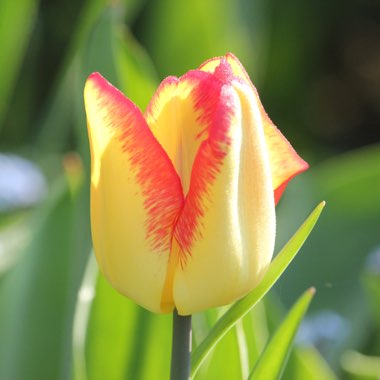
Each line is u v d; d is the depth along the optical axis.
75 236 0.59
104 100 0.43
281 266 0.45
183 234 0.43
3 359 0.60
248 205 0.43
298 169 0.45
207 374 0.55
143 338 0.58
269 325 0.61
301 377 0.59
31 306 0.60
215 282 0.43
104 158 0.43
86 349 0.58
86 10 1.02
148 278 0.44
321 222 0.88
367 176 0.88
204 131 0.43
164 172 0.43
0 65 1.10
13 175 1.00
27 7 1.10
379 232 0.88
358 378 0.64
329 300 0.85
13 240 0.77
